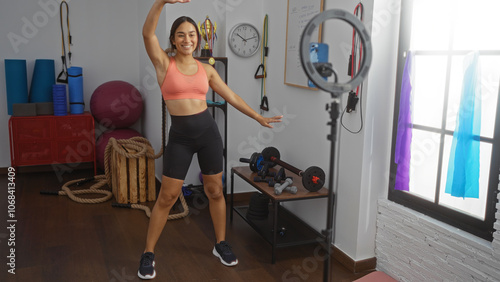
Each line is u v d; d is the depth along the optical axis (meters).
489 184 2.33
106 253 3.28
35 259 3.14
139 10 5.46
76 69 5.07
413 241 2.78
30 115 4.89
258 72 4.34
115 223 3.85
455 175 2.38
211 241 3.54
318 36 3.35
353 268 3.08
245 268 3.11
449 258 2.52
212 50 4.18
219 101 4.33
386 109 2.95
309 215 3.63
